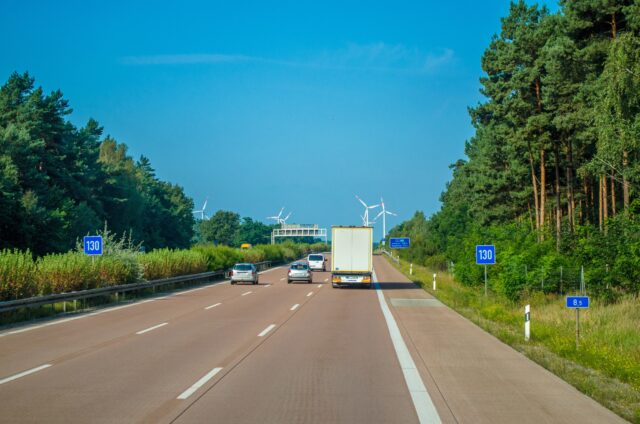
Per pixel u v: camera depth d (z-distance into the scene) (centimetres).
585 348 1465
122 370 1182
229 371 1173
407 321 2177
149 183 12431
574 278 2877
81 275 2869
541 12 5756
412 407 878
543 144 4434
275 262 9919
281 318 2272
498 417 822
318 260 7712
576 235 3183
